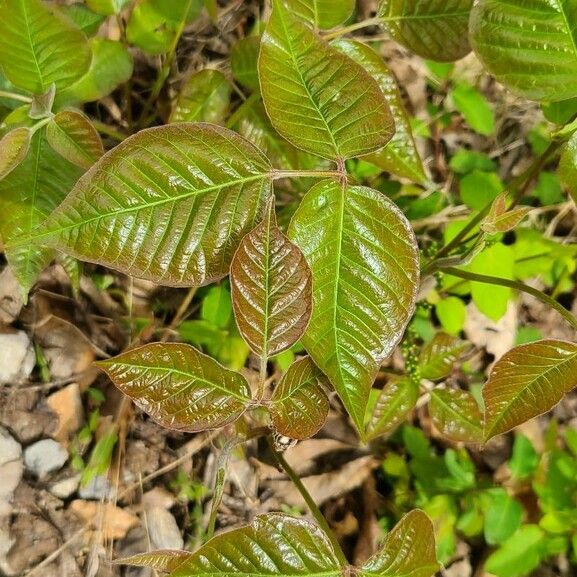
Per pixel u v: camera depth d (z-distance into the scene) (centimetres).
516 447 41
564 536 41
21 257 28
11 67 27
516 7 24
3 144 25
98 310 38
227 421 22
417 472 41
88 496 35
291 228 22
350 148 22
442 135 49
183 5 33
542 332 48
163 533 36
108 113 39
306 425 23
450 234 41
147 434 38
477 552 43
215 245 21
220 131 21
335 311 22
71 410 35
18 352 34
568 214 48
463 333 47
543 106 31
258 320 21
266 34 21
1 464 33
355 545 41
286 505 40
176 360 21
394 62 47
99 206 20
